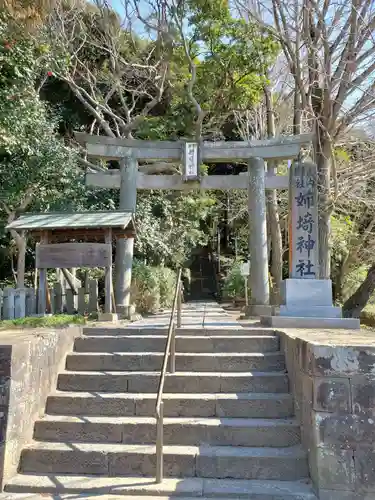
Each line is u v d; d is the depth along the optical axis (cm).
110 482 339
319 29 970
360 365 324
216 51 1304
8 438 344
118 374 450
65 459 362
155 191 1608
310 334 454
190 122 1505
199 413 407
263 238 915
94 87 1541
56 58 1227
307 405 349
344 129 1046
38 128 1039
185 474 351
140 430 386
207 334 523
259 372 454
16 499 318
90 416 411
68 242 802
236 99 1402
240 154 935
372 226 1444
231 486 331
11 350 352
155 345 502
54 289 826
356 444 315
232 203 1931
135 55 1567
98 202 1330
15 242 1212
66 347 488
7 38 806
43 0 808
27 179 1071
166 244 1575
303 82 1103
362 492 308
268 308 866
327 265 1002
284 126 1484
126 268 921
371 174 1054
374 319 1036
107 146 952
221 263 2197
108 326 591
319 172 1016
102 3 1470
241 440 376
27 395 381
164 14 1338
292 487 328
